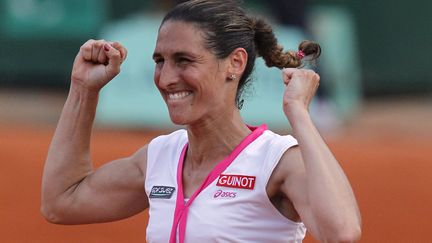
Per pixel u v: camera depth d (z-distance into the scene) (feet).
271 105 92.58
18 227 60.80
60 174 35.45
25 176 65.10
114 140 77.61
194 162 33.32
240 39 32.68
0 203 62.23
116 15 104.73
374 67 113.91
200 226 31.81
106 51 34.81
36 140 73.72
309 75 32.63
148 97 93.66
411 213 62.49
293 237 32.42
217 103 32.48
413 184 65.92
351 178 66.74
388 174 67.46
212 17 32.22
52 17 105.70
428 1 114.11
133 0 104.68
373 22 112.88
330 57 105.29
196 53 31.91
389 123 108.99
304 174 31.22
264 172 31.73
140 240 59.82
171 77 32.09
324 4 110.73
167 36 32.24
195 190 32.71
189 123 32.50
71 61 106.93
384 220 61.87
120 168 35.27
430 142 91.40
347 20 111.55
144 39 94.43
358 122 108.68
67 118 35.58
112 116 93.81
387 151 74.38
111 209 35.60
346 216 29.81
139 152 35.24
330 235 29.89
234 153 32.35
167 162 33.78
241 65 32.83
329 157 30.81
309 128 31.37
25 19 105.81
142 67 93.97
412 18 114.21
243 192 31.78
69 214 35.78
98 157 68.39
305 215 30.89
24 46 106.73
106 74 34.88
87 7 104.68
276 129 92.79
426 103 119.96
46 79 108.78
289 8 98.37
